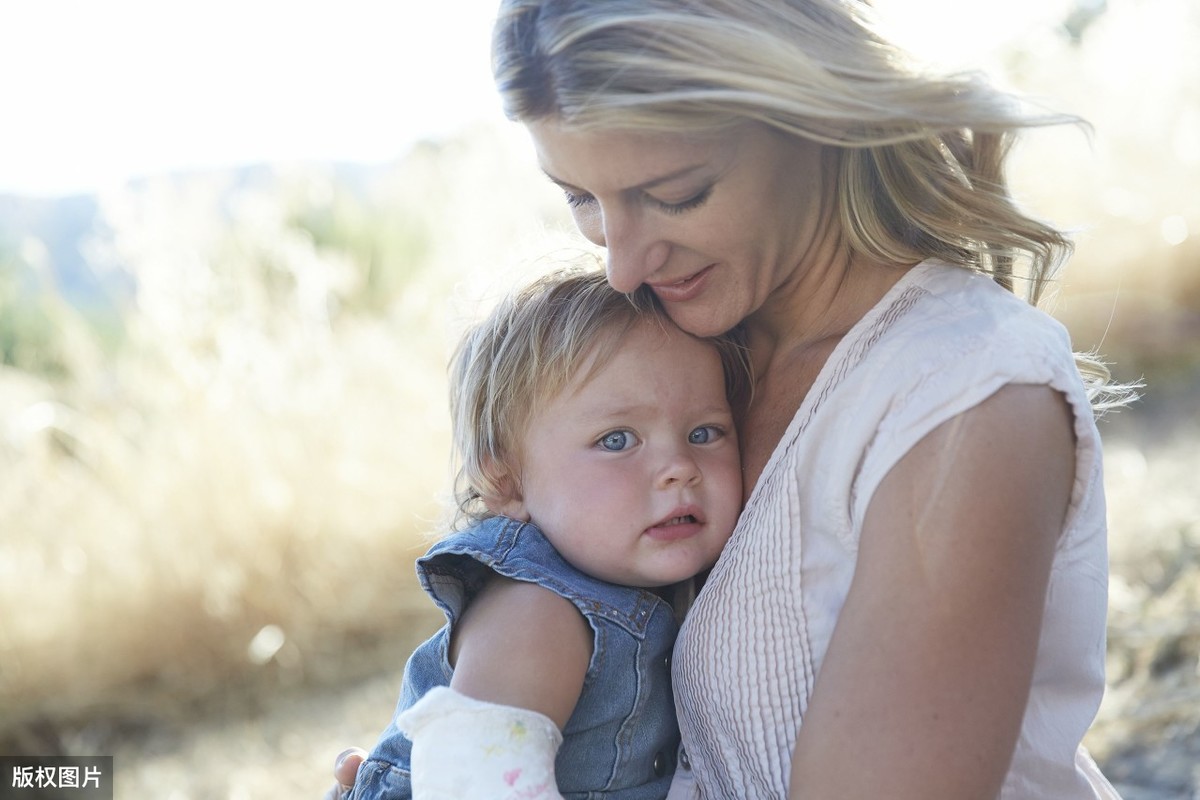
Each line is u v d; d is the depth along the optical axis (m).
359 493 5.05
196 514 4.85
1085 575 1.29
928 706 1.12
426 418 5.39
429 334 6.08
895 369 1.27
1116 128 7.60
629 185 1.30
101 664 4.64
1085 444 1.22
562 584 1.46
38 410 5.29
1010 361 1.20
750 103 1.24
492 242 6.42
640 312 1.54
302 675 4.68
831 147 1.42
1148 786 2.89
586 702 1.46
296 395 5.39
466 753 1.29
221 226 5.86
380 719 4.35
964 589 1.14
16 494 5.04
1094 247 7.06
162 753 4.28
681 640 1.45
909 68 1.31
